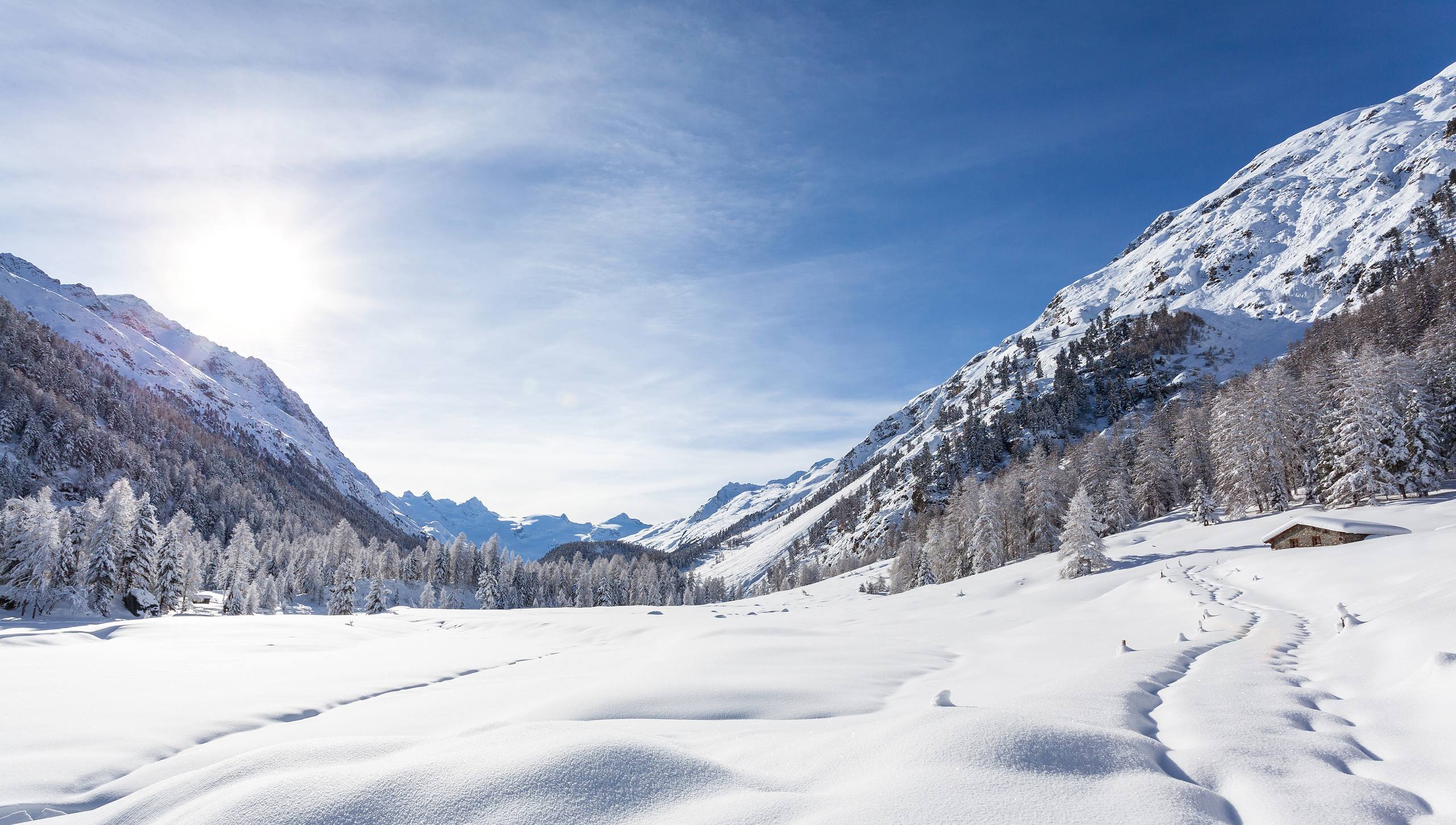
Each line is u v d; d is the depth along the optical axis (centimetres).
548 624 3741
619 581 13000
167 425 18650
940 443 17725
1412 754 558
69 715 1045
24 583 4950
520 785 473
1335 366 5144
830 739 613
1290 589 2416
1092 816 418
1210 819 418
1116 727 650
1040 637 1991
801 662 1451
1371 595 1838
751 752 611
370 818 438
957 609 3675
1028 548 6775
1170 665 1108
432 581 12150
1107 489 6681
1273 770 521
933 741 546
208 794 503
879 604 4925
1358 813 436
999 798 443
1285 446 5303
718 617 3959
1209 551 4288
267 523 15862
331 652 2262
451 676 1716
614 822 438
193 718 1058
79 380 16688
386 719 1010
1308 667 1062
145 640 2488
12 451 11838
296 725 1016
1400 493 4516
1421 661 814
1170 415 9506
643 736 603
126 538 5747
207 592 9688
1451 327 5397
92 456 12912
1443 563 1930
